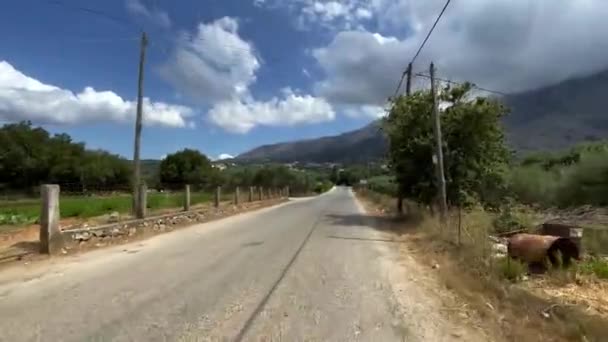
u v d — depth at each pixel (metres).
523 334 5.84
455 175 21.78
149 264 10.30
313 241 14.67
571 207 22.50
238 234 16.38
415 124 23.16
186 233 16.58
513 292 7.60
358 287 8.45
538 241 9.73
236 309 6.81
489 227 14.56
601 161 22.09
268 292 7.88
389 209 31.81
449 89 22.66
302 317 6.53
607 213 18.62
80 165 65.88
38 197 45.78
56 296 7.41
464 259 10.34
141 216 17.11
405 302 7.52
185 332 5.79
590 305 7.20
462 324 6.44
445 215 15.90
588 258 10.49
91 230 13.13
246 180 67.56
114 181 71.06
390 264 10.95
